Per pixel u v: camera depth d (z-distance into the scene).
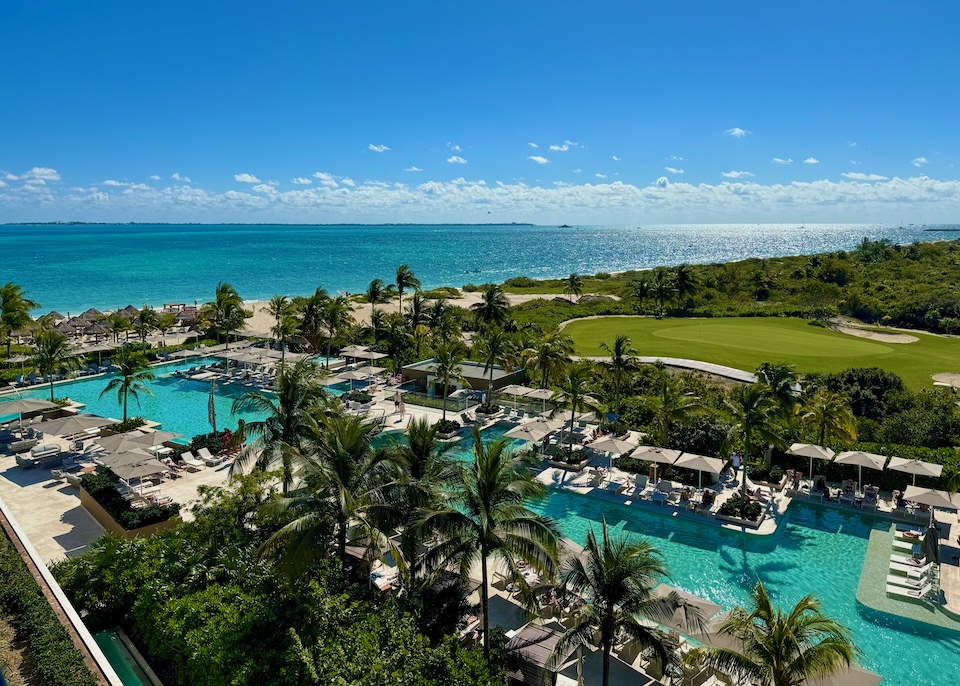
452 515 18.23
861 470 33.72
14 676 15.74
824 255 144.00
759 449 36.34
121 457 29.47
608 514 30.81
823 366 59.12
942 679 19.30
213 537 21.36
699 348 67.44
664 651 16.02
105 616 20.45
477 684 15.81
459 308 86.75
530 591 18.19
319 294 64.12
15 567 20.55
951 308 84.88
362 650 16.39
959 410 41.84
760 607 16.22
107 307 102.12
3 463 35.16
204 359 65.19
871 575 25.19
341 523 20.12
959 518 29.91
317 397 26.70
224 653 16.52
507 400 47.72
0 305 61.91
